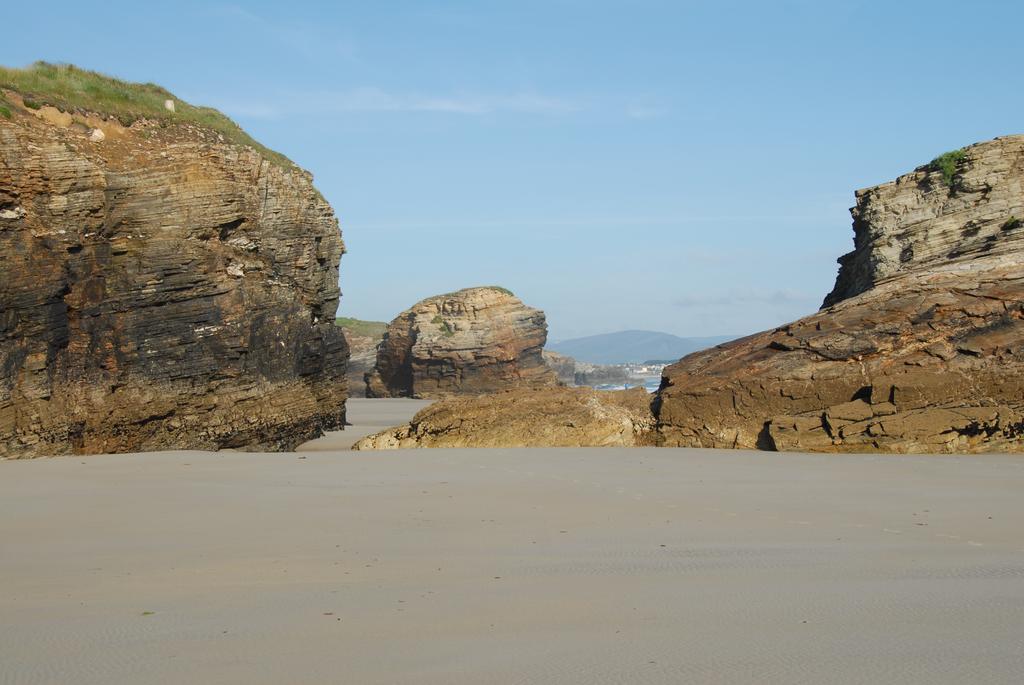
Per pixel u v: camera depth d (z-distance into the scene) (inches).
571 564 437.1
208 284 1200.2
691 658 276.5
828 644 288.7
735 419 1061.8
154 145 1227.9
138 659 285.6
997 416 949.8
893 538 503.2
